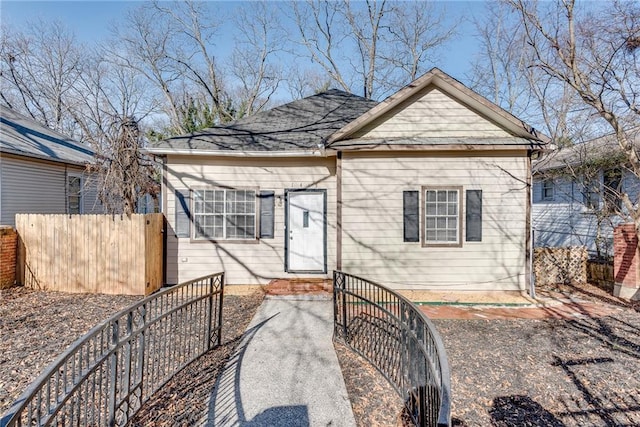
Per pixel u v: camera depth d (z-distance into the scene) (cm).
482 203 773
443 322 588
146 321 336
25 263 807
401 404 339
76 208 1311
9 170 1023
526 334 529
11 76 2150
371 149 755
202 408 325
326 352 459
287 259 884
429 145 744
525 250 769
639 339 506
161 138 1669
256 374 396
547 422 314
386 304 610
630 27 665
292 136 934
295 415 318
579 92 700
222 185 871
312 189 884
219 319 487
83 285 786
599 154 1000
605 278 841
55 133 1519
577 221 1227
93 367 246
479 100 743
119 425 283
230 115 2098
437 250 777
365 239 780
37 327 554
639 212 710
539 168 1235
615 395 357
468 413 327
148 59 2153
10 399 346
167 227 865
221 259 873
